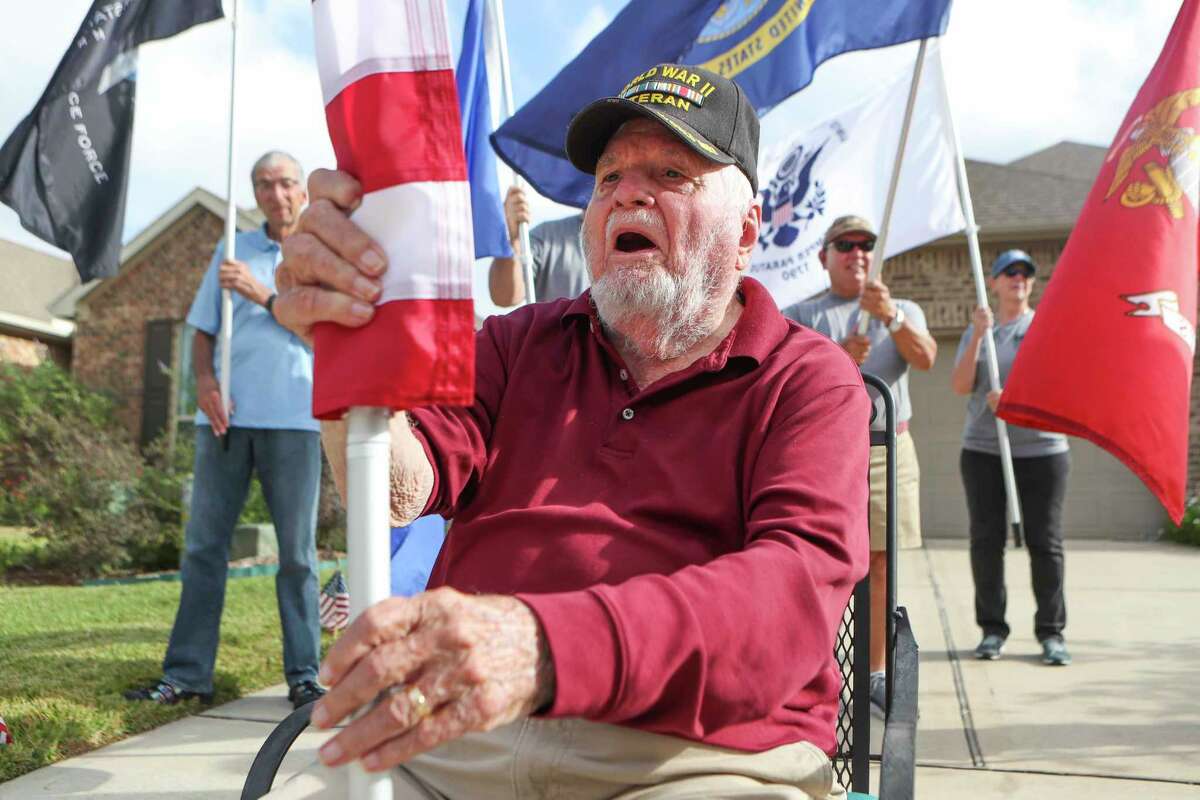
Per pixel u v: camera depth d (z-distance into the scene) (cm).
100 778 298
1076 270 283
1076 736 349
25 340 1588
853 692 194
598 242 180
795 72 365
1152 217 280
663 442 160
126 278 1535
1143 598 655
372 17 100
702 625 108
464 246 98
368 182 99
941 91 526
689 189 174
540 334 182
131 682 395
